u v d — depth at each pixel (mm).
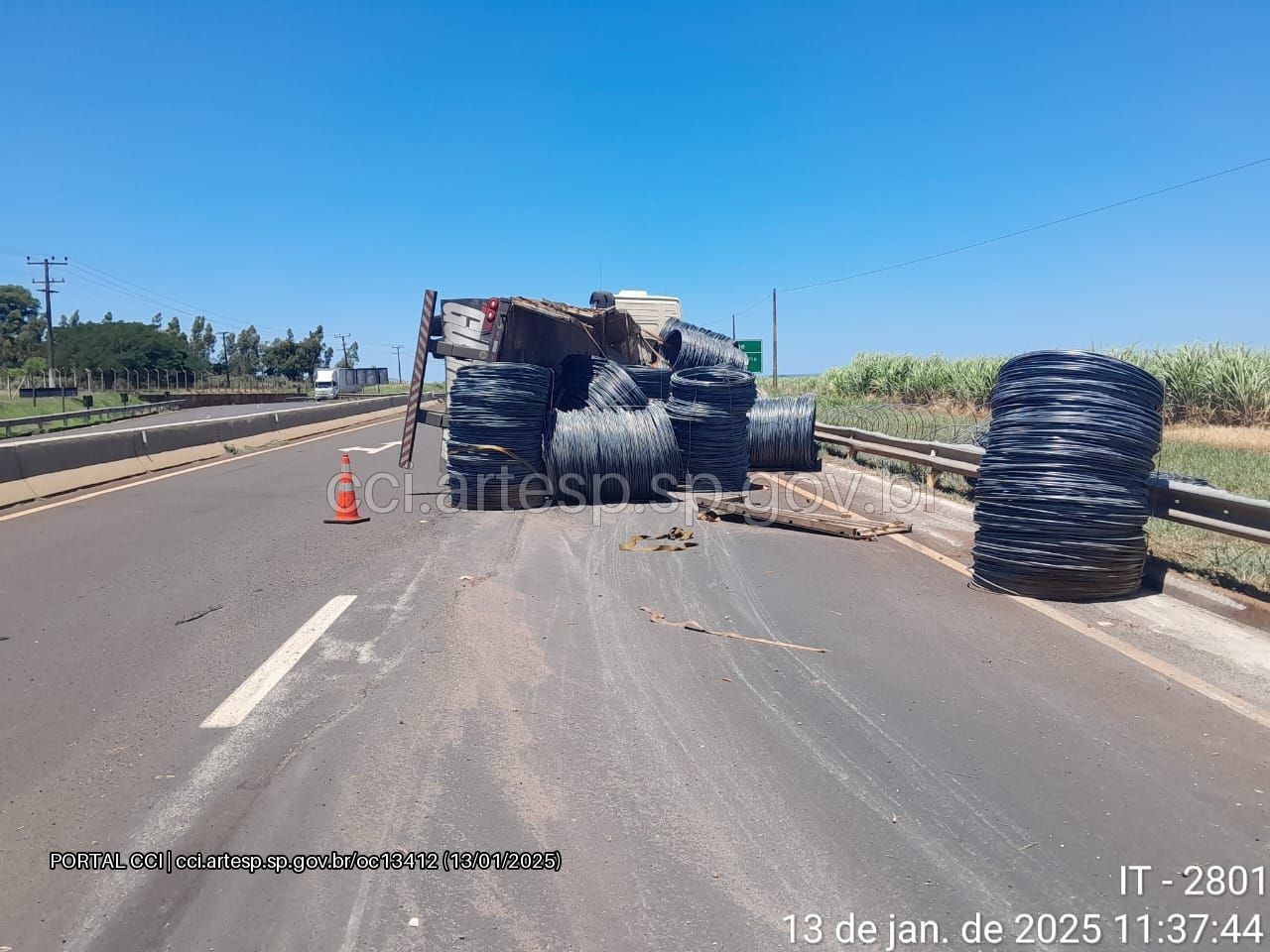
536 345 17516
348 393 100375
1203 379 24453
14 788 4863
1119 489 8531
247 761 5172
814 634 7594
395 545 11297
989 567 8953
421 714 5836
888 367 39719
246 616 8070
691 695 6195
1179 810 4668
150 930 3721
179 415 51438
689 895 3959
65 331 100062
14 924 3752
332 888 3992
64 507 14602
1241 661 6914
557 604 8484
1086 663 6844
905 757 5258
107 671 6621
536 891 3984
